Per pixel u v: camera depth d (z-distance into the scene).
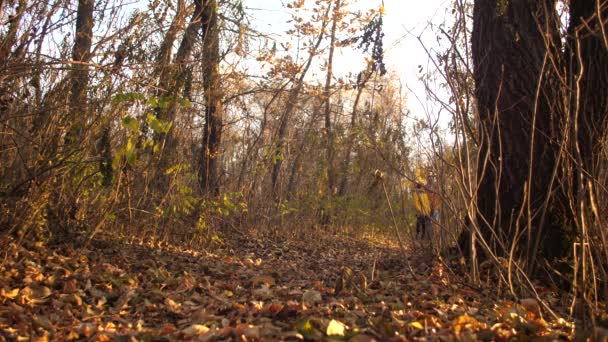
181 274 6.79
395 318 4.41
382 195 13.16
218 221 11.05
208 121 10.66
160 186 9.11
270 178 12.95
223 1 9.55
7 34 5.94
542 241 6.52
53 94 6.65
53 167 6.30
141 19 7.15
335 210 13.90
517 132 6.79
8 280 5.38
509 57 6.82
